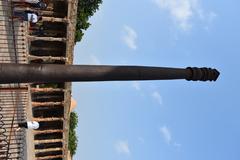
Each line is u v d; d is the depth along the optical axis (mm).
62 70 17828
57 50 52125
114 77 18516
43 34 50250
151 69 19031
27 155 46875
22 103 37719
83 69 18094
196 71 19484
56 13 50625
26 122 35781
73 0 49781
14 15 38625
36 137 52938
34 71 17500
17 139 36875
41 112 52875
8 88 31438
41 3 40344
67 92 52375
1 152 33125
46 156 54219
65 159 55250
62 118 53281
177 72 19359
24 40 40969
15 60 39281
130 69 18688
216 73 19703
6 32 38938
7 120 35938
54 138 54344
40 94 51844
